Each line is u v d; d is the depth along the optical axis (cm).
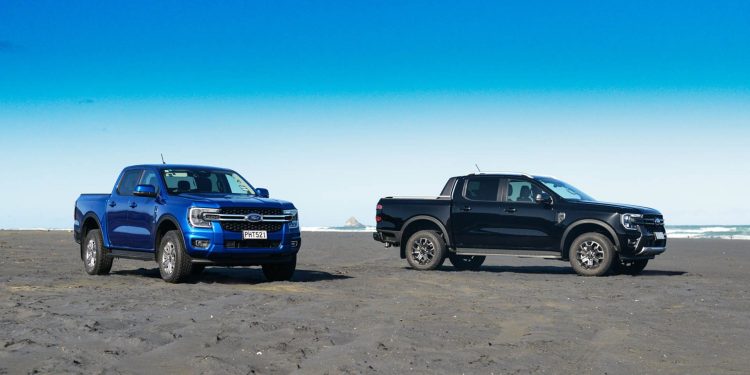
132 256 1277
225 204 1163
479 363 578
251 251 1173
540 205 1475
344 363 575
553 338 686
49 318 776
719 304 951
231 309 858
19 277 1266
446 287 1156
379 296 1016
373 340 664
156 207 1225
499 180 1532
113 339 660
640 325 768
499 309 886
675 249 2556
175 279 1175
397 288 1134
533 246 1476
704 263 1861
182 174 1288
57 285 1130
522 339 681
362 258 2025
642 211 1424
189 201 1173
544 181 1511
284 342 652
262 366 565
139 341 649
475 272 1473
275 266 1265
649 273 1514
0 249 2161
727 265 1791
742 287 1175
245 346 636
